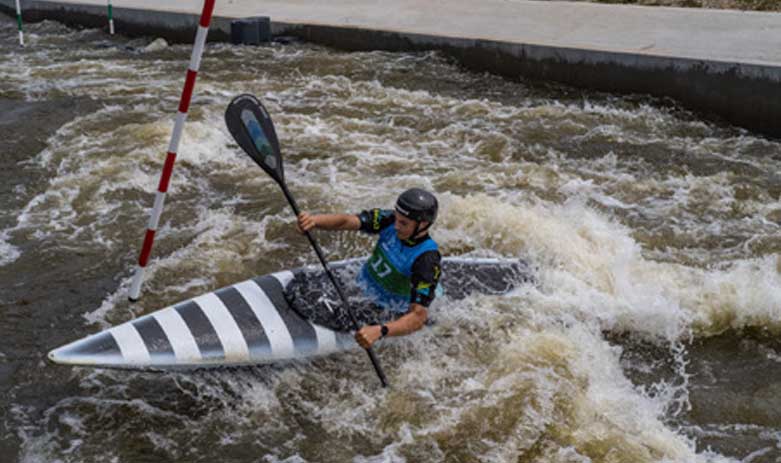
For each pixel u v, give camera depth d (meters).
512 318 5.22
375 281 4.78
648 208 7.05
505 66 10.41
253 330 4.68
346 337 4.83
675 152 8.27
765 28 10.29
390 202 7.05
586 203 7.09
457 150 8.28
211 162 7.89
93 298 5.67
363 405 4.61
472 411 4.54
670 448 4.32
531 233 6.29
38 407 4.63
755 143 8.57
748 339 5.31
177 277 5.91
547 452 4.28
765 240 6.46
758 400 4.75
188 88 4.67
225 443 4.38
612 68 9.65
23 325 5.37
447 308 5.22
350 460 4.26
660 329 5.35
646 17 11.12
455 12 11.95
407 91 9.89
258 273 6.00
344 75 10.52
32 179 7.52
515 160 8.09
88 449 4.33
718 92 9.06
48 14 13.99
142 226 6.68
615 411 4.59
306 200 7.10
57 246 6.35
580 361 4.93
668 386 4.87
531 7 11.98
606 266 5.92
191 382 4.79
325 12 12.38
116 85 10.30
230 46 11.99
